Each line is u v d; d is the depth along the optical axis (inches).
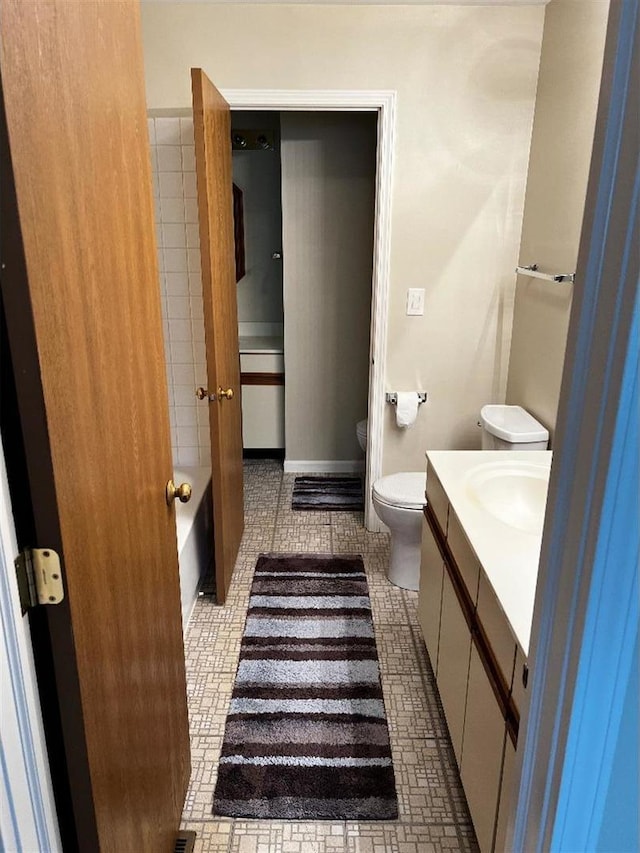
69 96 34.8
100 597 40.0
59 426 33.2
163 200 109.7
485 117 105.5
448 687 70.1
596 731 31.1
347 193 140.6
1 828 30.4
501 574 53.4
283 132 136.9
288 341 152.1
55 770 37.2
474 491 70.7
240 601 105.0
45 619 34.4
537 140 103.2
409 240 111.8
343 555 120.4
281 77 103.8
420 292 114.4
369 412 123.3
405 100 104.7
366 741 76.3
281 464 168.9
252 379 159.9
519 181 108.5
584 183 84.4
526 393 107.7
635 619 29.0
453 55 102.6
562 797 32.5
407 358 118.4
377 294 114.6
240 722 79.0
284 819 66.3
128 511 46.3
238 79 104.2
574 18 88.2
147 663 51.3
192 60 103.3
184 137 106.3
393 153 107.1
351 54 102.7
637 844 34.2
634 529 27.6
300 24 101.4
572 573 30.2
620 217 25.5
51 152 32.4
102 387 40.5
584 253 28.5
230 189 106.1
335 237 143.6
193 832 64.1
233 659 90.7
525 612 48.2
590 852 33.7
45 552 33.0
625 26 24.7
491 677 53.0
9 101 27.6
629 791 33.1
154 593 53.5
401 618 100.7
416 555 106.7
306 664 89.7
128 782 46.2
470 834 64.9
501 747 50.1
